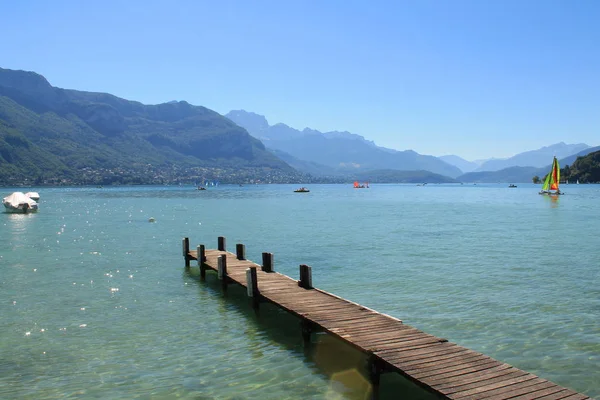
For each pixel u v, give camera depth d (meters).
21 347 16.39
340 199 150.50
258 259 34.50
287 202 129.75
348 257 34.41
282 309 19.17
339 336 14.87
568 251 36.03
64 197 165.62
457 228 54.59
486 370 12.23
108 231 54.16
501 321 18.73
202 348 16.36
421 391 13.24
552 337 16.94
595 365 14.60
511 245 39.56
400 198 159.12
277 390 13.25
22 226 60.25
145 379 13.91
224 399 12.73
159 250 39.00
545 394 10.95
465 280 26.03
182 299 22.94
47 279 27.41
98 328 18.44
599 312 19.80
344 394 13.04
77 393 13.05
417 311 20.20
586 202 115.06
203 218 73.19
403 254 35.38
